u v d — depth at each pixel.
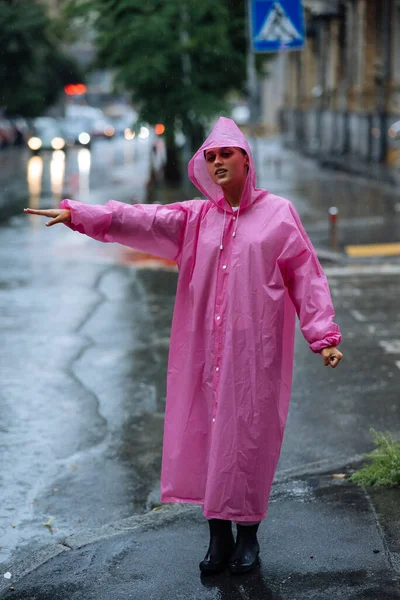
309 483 7.16
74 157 55.16
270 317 5.36
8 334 13.01
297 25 19.67
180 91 28.36
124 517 7.27
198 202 5.64
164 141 32.25
